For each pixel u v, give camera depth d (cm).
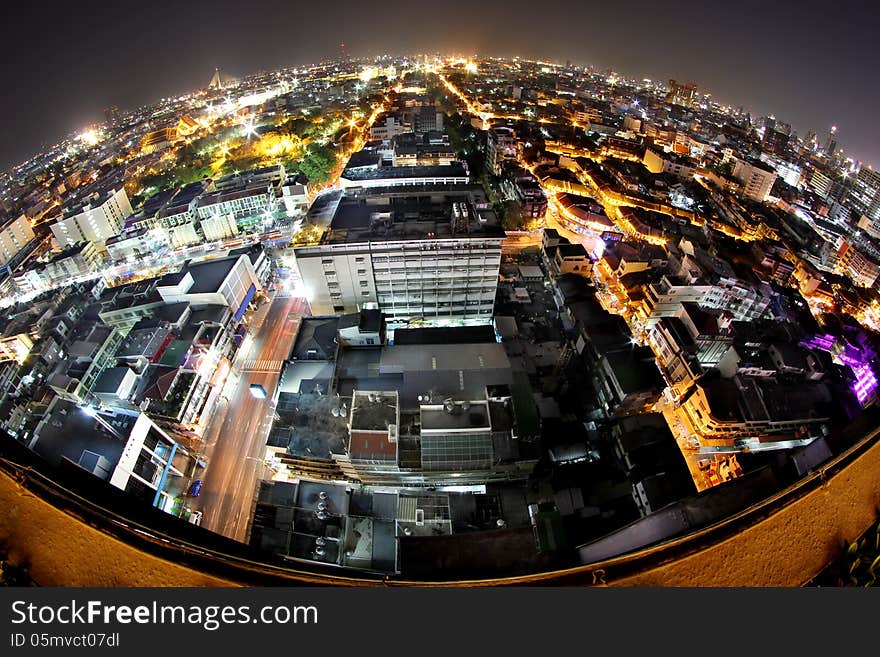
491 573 1552
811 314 11000
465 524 6356
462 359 7775
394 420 6712
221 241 15550
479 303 10262
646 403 7994
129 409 8338
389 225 9688
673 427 9056
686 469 6975
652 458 7069
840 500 1331
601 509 6756
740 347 8850
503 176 17775
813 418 8206
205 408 8762
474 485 6988
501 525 6347
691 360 9094
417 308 10269
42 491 1316
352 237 9338
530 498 6812
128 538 1290
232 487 7925
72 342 10569
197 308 10431
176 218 15212
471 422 6669
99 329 10088
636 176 19862
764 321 9994
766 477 1474
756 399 8312
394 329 9731
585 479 7181
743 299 11038
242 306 11031
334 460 6606
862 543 1246
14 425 8581
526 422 6731
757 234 17525
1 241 17250
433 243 9131
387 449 6362
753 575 1213
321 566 1573
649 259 12375
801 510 1303
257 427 8900
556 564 1520
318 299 9994
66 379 9012
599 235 14838
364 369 7812
